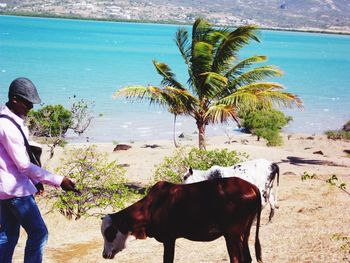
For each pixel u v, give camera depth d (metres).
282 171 31.17
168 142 46.28
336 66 186.00
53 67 118.50
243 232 6.67
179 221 6.86
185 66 143.00
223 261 9.14
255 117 54.53
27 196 5.62
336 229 11.60
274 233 11.49
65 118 36.56
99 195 15.23
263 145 48.16
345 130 60.03
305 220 13.05
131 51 192.75
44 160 30.48
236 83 22.83
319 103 89.12
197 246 10.43
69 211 14.88
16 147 5.39
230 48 22.42
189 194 6.82
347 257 9.05
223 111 21.81
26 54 149.25
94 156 16.97
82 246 10.83
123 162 33.00
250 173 12.80
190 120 64.00
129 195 16.62
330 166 34.38
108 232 7.27
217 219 6.65
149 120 61.62
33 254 5.68
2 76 93.62
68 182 5.57
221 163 19.27
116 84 93.44
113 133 52.19
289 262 8.98
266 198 12.93
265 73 22.62
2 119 5.39
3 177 5.51
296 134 56.62
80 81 95.31
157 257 9.75
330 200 16.59
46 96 73.44
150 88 22.52
